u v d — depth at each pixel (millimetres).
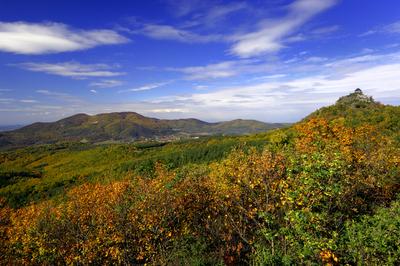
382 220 10242
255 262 11414
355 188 12578
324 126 16125
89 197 18234
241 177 12766
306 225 10047
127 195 16469
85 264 15500
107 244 15109
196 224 14617
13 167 131500
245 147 16156
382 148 16047
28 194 72750
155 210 14727
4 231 18984
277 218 12062
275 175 12219
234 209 13375
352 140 16078
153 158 74500
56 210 17516
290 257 10320
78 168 106125
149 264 14203
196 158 60531
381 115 39000
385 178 14117
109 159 110500
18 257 17500
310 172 11164
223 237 13148
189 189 15305
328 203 11070
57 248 16281
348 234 9969
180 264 12914
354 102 51812
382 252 9219
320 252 9289
